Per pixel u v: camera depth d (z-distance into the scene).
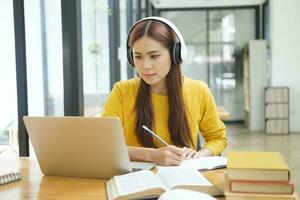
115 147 1.02
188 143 1.44
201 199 0.75
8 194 0.97
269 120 6.46
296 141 5.68
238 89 7.93
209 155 1.39
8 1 1.89
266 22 7.16
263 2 7.43
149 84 1.40
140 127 1.43
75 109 1.94
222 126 1.55
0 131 2.03
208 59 7.92
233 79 7.92
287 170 0.83
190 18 7.85
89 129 1.02
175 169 1.04
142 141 1.43
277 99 6.43
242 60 7.84
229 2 7.57
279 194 0.83
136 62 1.31
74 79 1.94
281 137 6.09
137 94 1.45
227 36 7.84
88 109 2.48
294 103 6.54
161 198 0.77
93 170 1.09
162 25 1.30
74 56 1.92
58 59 2.01
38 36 2.03
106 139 1.02
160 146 1.43
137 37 1.28
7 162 1.37
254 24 7.71
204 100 1.52
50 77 2.05
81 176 1.12
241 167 0.84
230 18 7.78
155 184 0.90
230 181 0.85
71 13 1.89
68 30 1.90
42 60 2.04
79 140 1.04
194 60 7.95
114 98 1.51
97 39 2.91
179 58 1.36
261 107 6.79
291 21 6.37
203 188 0.90
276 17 6.40
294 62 6.45
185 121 1.43
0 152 2.01
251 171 0.84
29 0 1.95
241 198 0.83
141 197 0.87
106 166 1.07
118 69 3.44
